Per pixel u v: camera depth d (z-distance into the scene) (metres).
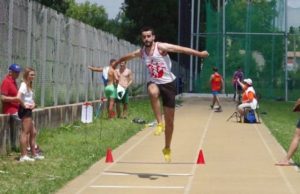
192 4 51.34
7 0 16.75
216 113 32.12
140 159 15.77
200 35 50.12
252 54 48.94
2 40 16.44
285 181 12.84
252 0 49.84
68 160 15.04
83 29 26.30
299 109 15.14
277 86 49.00
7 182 12.16
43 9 20.30
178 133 22.28
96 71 26.95
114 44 33.25
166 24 70.69
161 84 12.62
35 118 18.84
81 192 11.56
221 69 48.88
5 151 15.71
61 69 22.88
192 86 50.66
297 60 49.31
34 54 19.42
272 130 23.52
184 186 12.23
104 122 24.34
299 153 16.75
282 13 49.19
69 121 23.00
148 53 12.52
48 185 11.91
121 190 11.77
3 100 15.57
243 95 27.25
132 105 33.19
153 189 11.88
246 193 11.57
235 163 15.27
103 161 15.38
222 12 49.06
